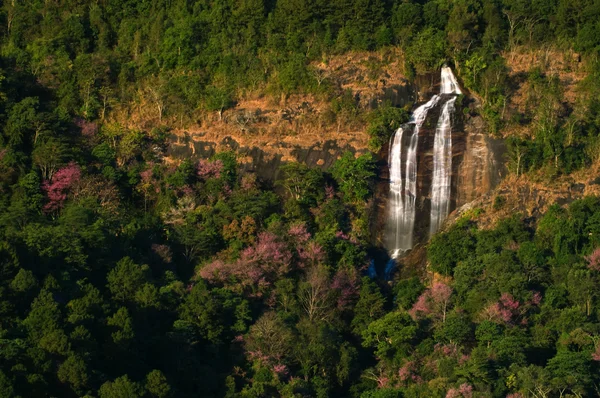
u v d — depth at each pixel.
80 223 155.38
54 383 126.69
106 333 136.75
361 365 150.12
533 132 180.12
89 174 173.62
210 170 177.00
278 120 183.62
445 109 181.75
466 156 179.88
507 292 153.88
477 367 136.62
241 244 166.75
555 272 161.38
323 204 174.00
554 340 148.25
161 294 147.62
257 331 146.88
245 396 136.50
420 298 160.00
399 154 180.25
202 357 144.38
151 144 182.88
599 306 155.38
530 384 134.75
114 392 125.25
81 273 148.38
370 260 172.00
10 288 137.00
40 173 169.88
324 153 180.38
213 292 153.12
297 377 142.50
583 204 168.25
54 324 131.25
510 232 168.25
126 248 158.25
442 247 168.00
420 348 145.62
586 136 178.88
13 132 173.38
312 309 156.75
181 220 170.62
